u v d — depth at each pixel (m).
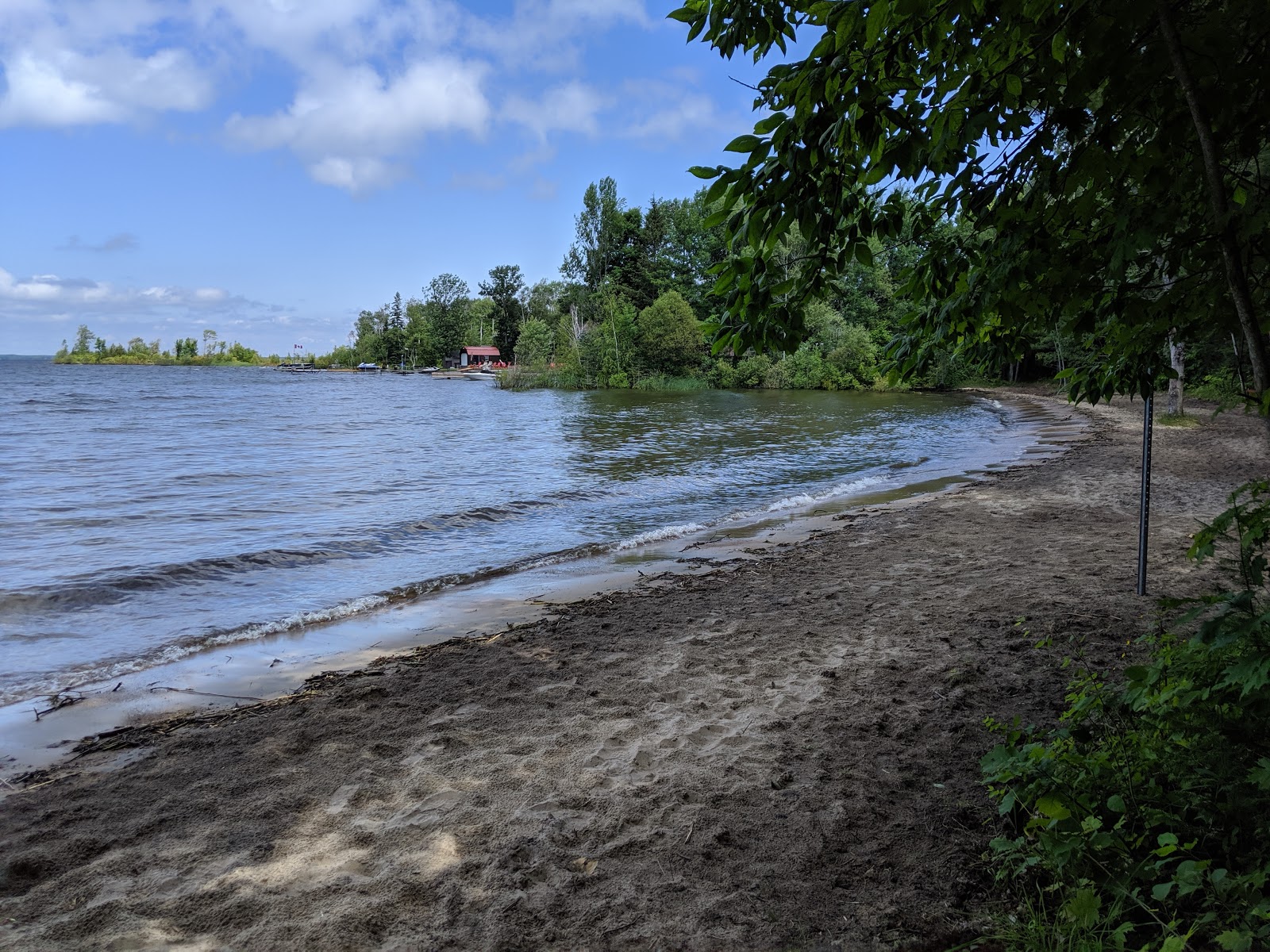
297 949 2.59
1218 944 2.17
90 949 2.60
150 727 4.67
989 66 2.53
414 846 3.21
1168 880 2.43
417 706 4.86
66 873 3.07
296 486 15.91
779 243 2.77
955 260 3.34
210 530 11.40
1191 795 2.59
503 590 8.16
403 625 6.96
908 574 7.92
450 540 10.82
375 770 3.95
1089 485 13.31
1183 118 2.55
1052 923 2.45
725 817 3.37
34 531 11.38
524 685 5.21
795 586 7.74
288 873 3.04
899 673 5.11
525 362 82.19
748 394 56.72
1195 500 11.41
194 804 3.63
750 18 2.90
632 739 4.27
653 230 84.19
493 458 20.78
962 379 56.38
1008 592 6.96
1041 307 3.25
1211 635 2.47
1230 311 3.28
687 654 5.78
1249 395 2.42
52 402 46.53
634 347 71.75
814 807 3.41
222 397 55.78
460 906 2.79
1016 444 21.83
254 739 4.39
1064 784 2.64
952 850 3.00
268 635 6.73
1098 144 2.65
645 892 2.85
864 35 2.24
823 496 14.04
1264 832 2.37
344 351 175.25
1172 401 23.39
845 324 64.12
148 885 2.97
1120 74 2.40
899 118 2.37
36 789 3.85
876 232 3.00
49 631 6.87
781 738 4.19
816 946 2.51
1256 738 2.63
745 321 2.93
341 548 10.23
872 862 2.96
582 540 10.74
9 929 2.72
